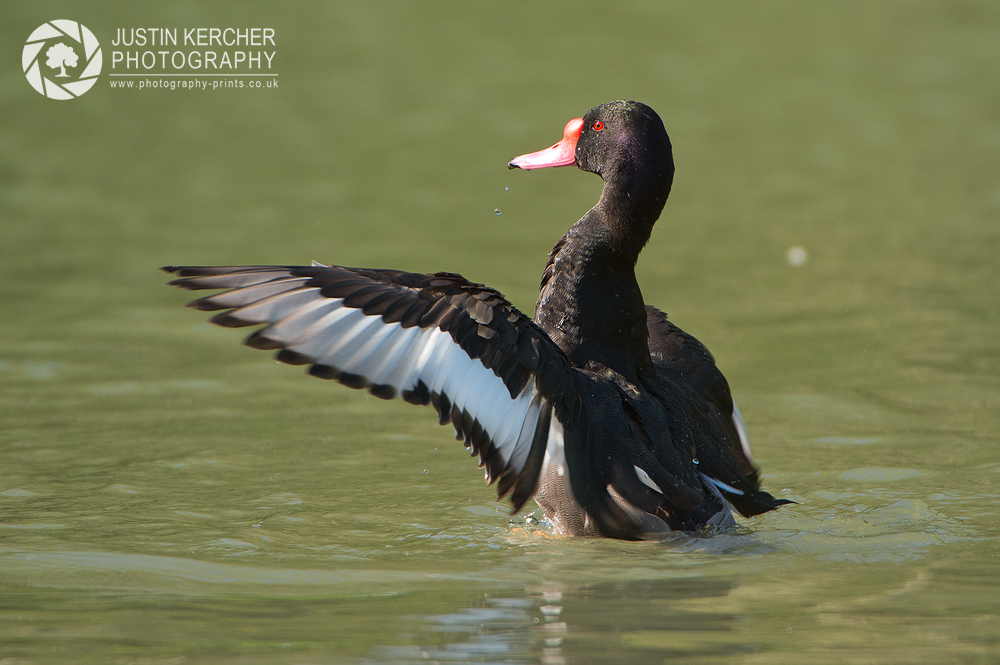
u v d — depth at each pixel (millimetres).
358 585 6875
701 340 13508
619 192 8797
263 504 8664
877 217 19250
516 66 29844
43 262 16125
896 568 7215
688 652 5660
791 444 10383
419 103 26656
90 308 14328
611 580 6969
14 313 13984
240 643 5785
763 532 8070
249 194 20234
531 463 7695
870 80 29406
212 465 9562
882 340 13391
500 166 22391
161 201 19641
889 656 5602
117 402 11164
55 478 9102
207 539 7812
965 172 22016
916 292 15242
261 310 7219
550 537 8016
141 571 7102
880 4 38281
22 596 6602
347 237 17562
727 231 18672
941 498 8906
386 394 7289
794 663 5496
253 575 7074
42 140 23406
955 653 5625
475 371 7539
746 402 11523
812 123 25781
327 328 7289
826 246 17641
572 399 7809
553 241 17859
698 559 7453
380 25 33906
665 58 31141
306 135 24297
